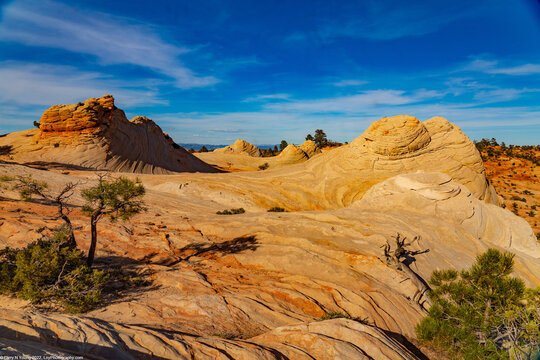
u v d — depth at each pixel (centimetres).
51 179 3422
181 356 644
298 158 10306
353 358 741
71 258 1203
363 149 4941
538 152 12925
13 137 6625
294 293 1412
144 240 1994
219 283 1482
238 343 752
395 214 2606
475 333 997
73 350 536
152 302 1172
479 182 4672
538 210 7062
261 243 2084
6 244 1517
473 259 2172
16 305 1052
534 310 810
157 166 7012
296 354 746
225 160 10731
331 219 2495
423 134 4734
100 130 6172
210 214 2967
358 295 1457
